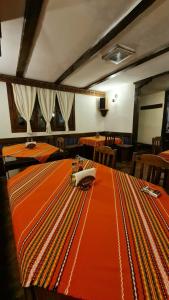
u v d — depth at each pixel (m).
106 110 5.57
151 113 6.38
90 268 0.53
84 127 5.36
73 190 1.13
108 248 0.62
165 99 5.79
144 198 1.02
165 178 1.26
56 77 3.91
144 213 0.86
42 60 2.86
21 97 3.93
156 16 1.73
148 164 1.41
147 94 6.43
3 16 1.69
